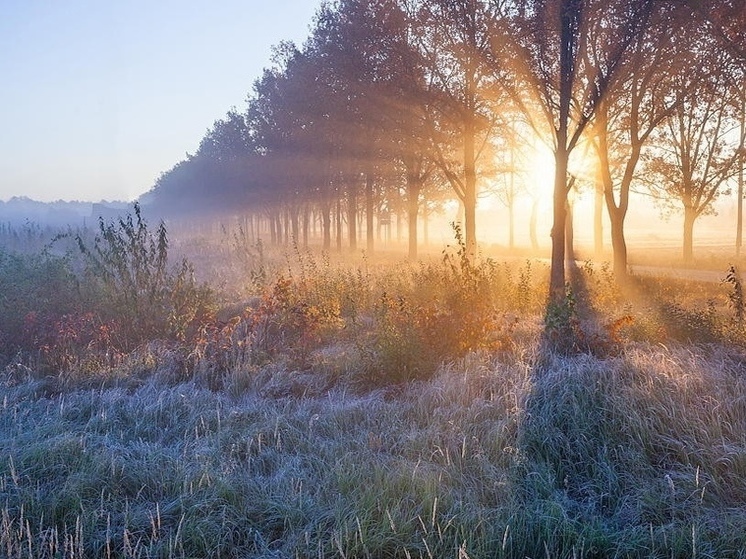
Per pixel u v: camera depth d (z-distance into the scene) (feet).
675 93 60.80
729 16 45.85
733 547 13.96
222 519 14.74
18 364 27.66
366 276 45.14
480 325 27.07
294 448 18.85
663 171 93.71
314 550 13.69
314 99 99.30
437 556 13.48
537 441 18.29
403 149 83.15
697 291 53.21
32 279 41.65
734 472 16.87
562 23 44.57
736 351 25.45
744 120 86.28
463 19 53.47
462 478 16.76
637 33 45.93
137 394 24.35
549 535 14.06
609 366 22.03
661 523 15.20
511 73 50.34
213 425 20.94
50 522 14.83
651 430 18.43
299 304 33.14
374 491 15.76
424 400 21.67
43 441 18.74
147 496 16.37
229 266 72.49
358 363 25.72
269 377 26.00
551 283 46.34
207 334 29.89
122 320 34.14
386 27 62.34
